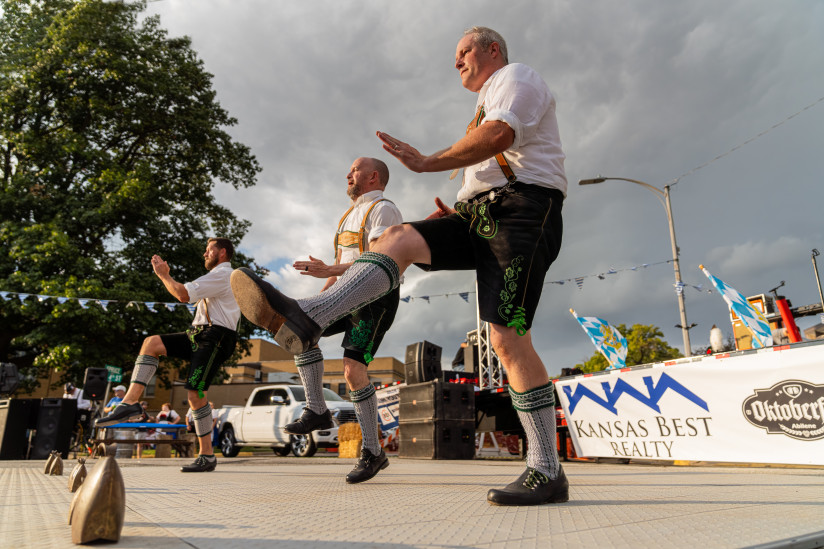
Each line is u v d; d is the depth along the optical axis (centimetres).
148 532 111
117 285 1479
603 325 814
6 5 1748
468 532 113
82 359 1463
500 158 185
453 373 848
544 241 182
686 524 123
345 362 291
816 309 1012
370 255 169
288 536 107
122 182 1603
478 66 212
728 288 663
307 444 1068
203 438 396
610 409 581
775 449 437
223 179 2045
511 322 175
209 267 429
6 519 132
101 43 1700
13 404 817
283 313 143
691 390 503
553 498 171
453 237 191
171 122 1867
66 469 433
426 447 745
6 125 1673
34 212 1591
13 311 1476
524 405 178
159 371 1877
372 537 106
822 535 108
